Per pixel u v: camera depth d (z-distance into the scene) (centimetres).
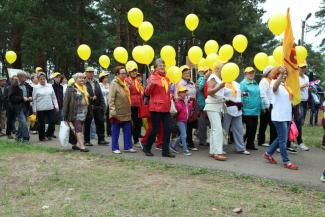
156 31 2819
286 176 752
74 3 2689
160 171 781
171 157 927
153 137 931
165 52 1004
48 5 2558
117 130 978
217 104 905
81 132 1002
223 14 2817
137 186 675
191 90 1014
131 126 998
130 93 1048
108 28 3650
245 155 963
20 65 2777
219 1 2838
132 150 989
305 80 1067
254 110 1019
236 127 980
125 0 2456
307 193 646
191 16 1217
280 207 575
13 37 2703
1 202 605
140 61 987
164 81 905
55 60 3406
